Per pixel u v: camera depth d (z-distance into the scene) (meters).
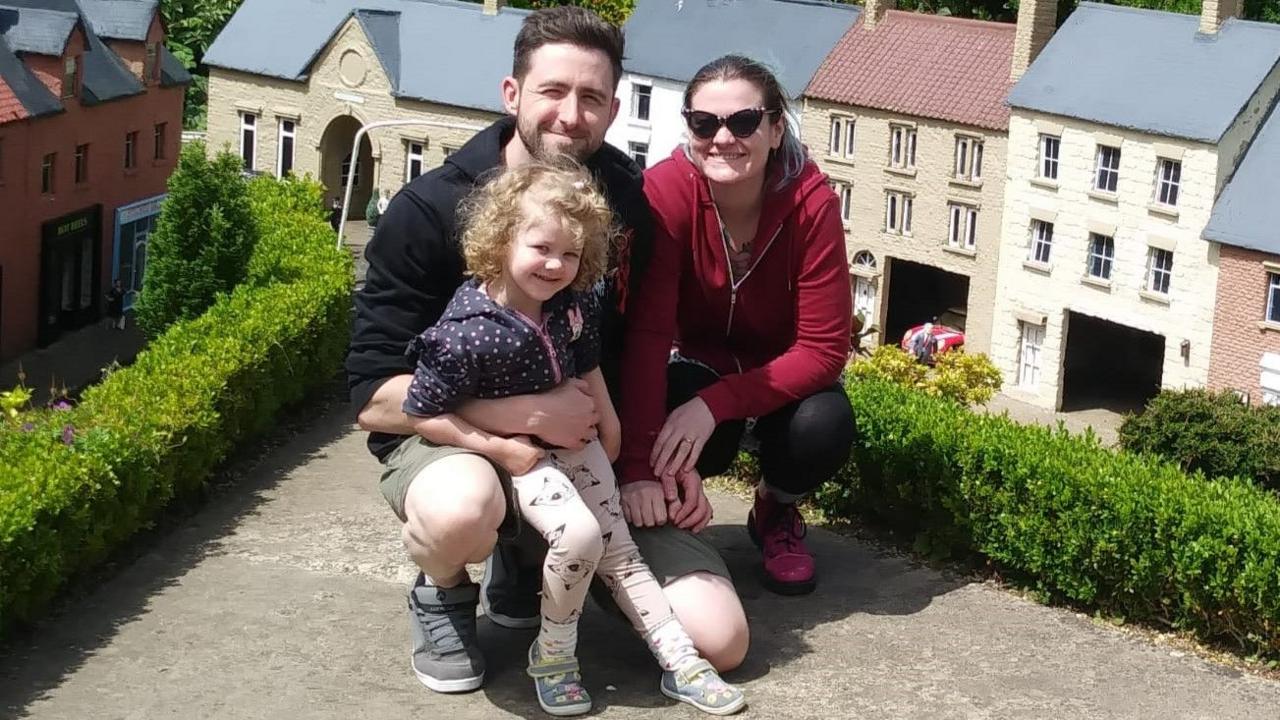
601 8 30.36
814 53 25.88
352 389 3.16
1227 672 3.40
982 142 23.84
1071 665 3.40
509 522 3.02
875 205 25.30
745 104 3.27
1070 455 3.82
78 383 19.31
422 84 29.50
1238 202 21.09
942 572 3.94
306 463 5.23
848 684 3.26
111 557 4.12
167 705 3.15
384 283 3.13
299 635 3.48
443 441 3.00
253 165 31.64
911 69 24.97
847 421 3.51
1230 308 21.25
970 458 3.88
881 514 4.18
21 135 19.28
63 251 21.00
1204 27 22.30
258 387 5.48
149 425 4.43
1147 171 21.94
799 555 3.72
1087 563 3.64
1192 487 3.66
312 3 31.53
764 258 3.44
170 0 33.94
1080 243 22.94
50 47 20.12
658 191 3.39
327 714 3.09
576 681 3.08
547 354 2.97
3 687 3.23
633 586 3.12
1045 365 23.62
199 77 33.78
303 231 9.51
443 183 3.12
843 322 3.46
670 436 3.31
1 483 3.78
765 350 3.60
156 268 13.67
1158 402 14.62
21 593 3.57
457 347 2.93
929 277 25.64
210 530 4.34
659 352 3.37
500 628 3.43
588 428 3.01
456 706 3.12
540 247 2.88
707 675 3.10
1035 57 23.73
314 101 30.62
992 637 3.53
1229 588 3.46
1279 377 20.70
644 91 27.20
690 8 27.30
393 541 4.21
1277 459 13.84
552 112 3.11
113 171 22.33
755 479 4.67
